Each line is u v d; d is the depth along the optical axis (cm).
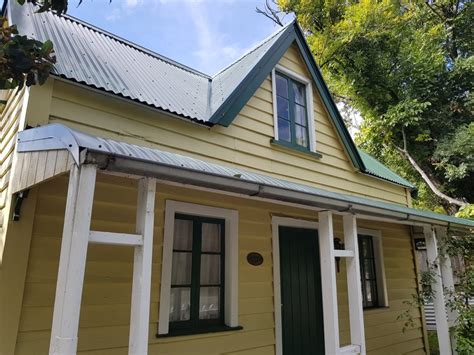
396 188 814
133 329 221
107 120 384
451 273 596
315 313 558
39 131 272
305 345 529
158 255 394
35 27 434
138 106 411
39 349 293
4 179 372
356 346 387
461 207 999
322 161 644
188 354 396
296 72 655
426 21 1429
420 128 1244
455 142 1153
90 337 328
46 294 305
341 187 668
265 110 571
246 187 298
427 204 1325
